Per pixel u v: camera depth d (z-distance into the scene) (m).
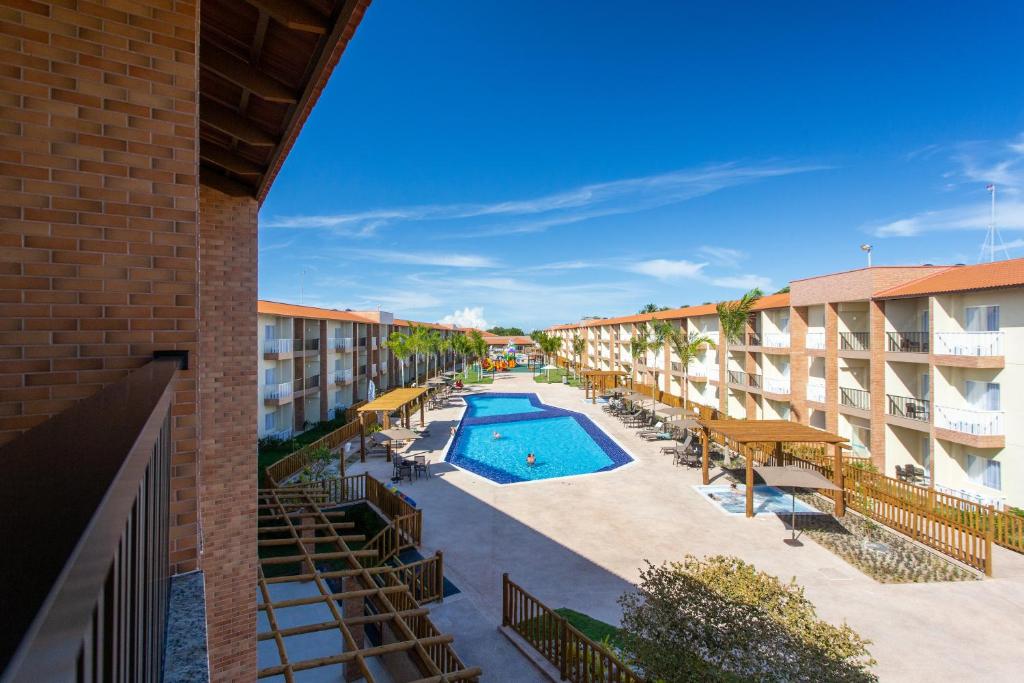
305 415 37.19
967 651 10.84
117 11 3.76
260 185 9.10
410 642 8.62
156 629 2.08
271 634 8.80
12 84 3.49
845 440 18.70
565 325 102.56
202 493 8.91
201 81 6.44
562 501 20.83
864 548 16.03
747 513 18.95
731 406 35.78
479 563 15.12
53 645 0.50
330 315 40.31
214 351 9.16
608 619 11.97
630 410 43.56
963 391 20.55
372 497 20.03
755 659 7.26
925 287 21.44
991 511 15.69
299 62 5.77
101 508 0.79
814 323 28.39
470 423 41.41
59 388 3.49
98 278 3.61
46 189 3.52
